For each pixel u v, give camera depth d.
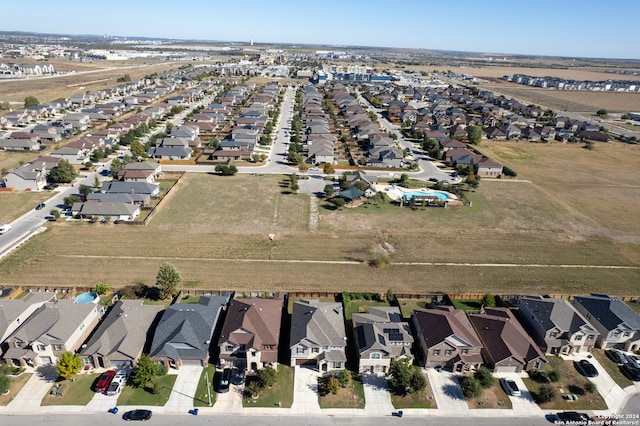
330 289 66.12
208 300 58.59
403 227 88.44
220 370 49.94
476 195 107.38
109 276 67.25
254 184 110.25
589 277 72.25
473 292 66.94
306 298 63.62
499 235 86.50
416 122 179.88
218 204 96.88
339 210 95.62
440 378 50.00
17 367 49.19
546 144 161.12
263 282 67.19
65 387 46.59
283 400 46.28
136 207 88.81
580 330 53.28
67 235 79.88
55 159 113.44
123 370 48.94
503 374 50.62
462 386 48.31
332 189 102.56
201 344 50.78
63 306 53.47
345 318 59.28
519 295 64.38
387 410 45.62
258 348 48.62
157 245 77.56
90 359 49.34
